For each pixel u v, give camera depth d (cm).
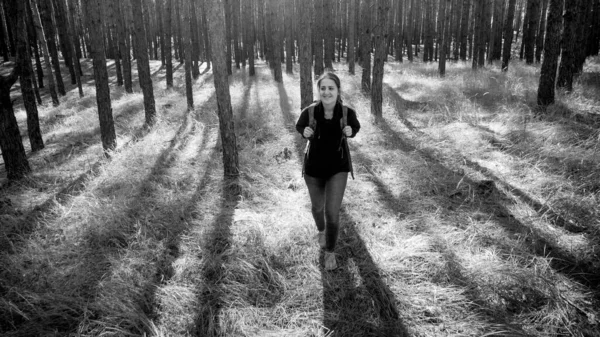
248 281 322
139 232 391
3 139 583
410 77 1506
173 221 432
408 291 302
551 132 630
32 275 333
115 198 488
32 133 815
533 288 291
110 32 3281
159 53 4319
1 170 714
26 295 300
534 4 1811
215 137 788
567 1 860
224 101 527
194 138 791
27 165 613
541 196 450
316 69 1467
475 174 528
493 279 304
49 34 1723
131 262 344
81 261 351
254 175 557
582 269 319
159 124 914
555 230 377
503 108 828
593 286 299
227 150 544
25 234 408
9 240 396
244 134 797
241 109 996
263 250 362
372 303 290
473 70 1673
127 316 276
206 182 550
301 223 407
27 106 800
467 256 341
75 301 296
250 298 303
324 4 1905
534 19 1822
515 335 252
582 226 382
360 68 2238
